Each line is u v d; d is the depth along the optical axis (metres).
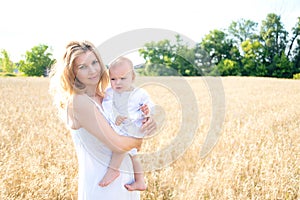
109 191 2.79
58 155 5.85
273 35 39.50
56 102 2.82
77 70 2.55
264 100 14.86
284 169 5.25
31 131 7.24
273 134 7.61
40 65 40.38
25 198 4.38
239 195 4.56
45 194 4.46
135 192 3.07
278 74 38.97
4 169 5.01
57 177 4.78
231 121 9.24
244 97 15.99
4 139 6.89
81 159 2.86
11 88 17.56
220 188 4.71
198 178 4.98
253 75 39.66
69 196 4.55
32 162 5.39
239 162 5.38
